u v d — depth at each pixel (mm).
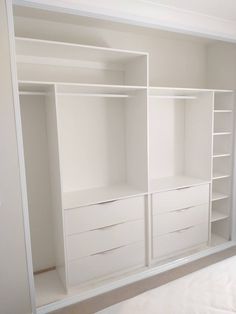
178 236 2805
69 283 2264
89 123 2672
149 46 2891
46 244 2631
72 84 2070
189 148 3211
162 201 2637
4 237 1845
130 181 2855
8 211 1835
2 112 1748
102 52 2246
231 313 1201
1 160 1777
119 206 2412
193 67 3232
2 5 1678
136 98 2580
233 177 3059
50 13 2182
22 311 1976
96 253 2350
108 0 2002
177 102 3164
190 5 2207
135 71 2568
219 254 2980
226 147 3107
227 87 3057
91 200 2330
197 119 3057
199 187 2877
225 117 3080
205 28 2498
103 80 2682
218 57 3148
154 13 2211
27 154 2439
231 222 3152
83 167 2695
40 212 2566
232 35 2693
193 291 1379
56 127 2080
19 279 1932
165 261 2758
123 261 2502
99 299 2268
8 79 1744
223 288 1392
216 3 2172
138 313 1239
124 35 2730
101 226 2342
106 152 2807
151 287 2414
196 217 2904
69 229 2199
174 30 2352
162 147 3135
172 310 1243
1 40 1700
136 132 2650
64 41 2449
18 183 1847
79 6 1900
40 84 2010
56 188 2289
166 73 3045
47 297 2242
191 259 2844
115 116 2807
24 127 2395
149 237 2611
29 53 2248
